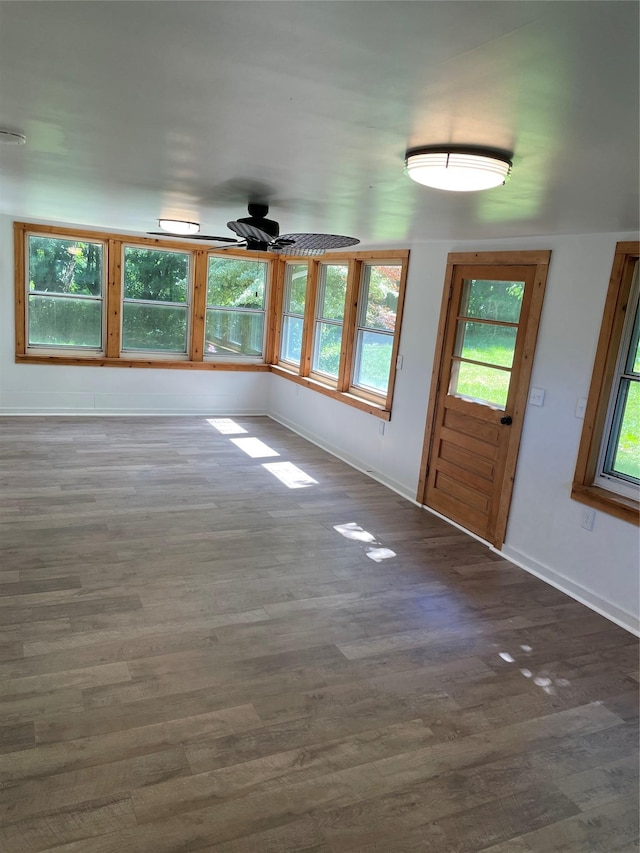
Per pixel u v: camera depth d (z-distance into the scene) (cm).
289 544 427
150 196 354
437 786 226
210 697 262
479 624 343
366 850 197
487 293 463
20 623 304
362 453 624
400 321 559
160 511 465
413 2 98
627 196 239
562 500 394
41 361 710
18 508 447
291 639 311
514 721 265
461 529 482
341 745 242
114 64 143
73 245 706
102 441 641
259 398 834
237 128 188
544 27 104
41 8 114
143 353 768
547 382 405
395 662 300
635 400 361
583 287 379
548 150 183
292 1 102
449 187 211
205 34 121
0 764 217
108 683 265
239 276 796
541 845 205
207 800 210
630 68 119
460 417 487
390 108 157
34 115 191
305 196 309
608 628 350
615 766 244
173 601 337
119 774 217
